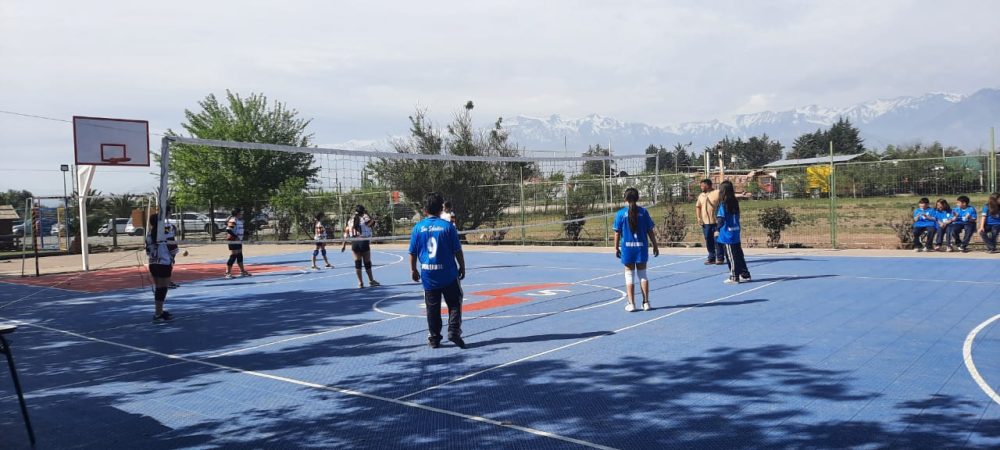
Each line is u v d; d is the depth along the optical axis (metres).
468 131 28.77
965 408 5.36
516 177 28.44
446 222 8.12
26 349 9.14
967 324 8.41
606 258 19.41
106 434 5.55
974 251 17.05
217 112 34.38
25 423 5.49
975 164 21.44
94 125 21.17
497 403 5.95
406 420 5.59
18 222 38.16
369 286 14.66
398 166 27.55
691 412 5.50
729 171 40.91
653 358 7.24
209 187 33.66
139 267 21.25
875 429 4.97
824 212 28.97
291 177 34.00
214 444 5.21
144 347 9.02
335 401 6.20
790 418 5.27
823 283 12.23
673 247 21.39
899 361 6.79
